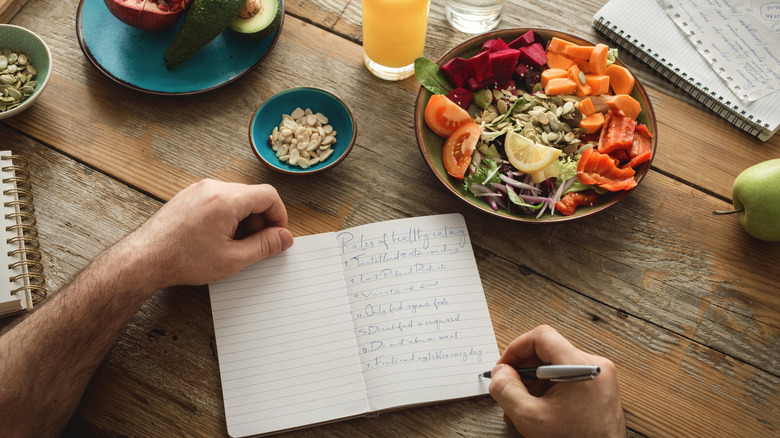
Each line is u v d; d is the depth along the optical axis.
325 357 0.88
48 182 0.98
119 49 1.05
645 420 0.87
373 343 0.88
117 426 0.84
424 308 0.91
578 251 0.96
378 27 0.98
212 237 0.84
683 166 1.03
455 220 0.97
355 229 0.95
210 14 0.96
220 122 1.04
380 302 0.91
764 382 0.90
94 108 1.04
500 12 1.13
